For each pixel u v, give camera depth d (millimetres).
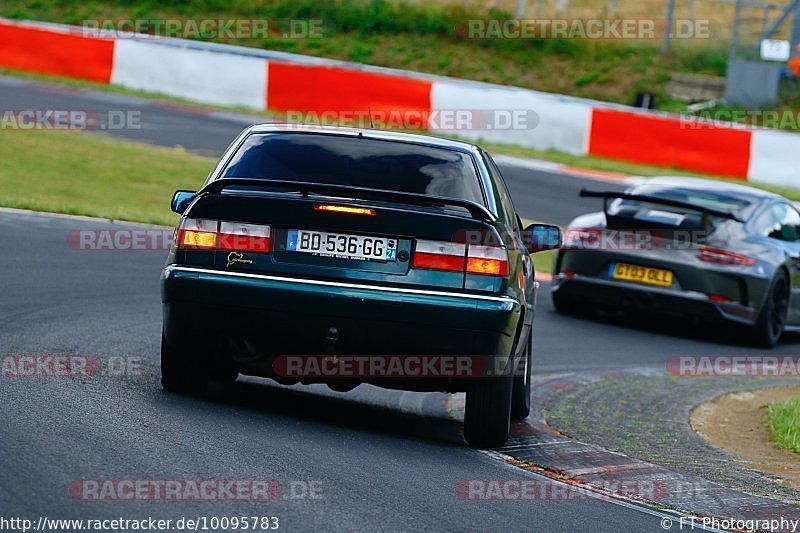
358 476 17922
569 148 79750
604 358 36125
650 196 41344
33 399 20172
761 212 42875
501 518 16703
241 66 81938
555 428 25562
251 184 20406
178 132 70688
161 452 17656
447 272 20344
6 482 15250
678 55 104625
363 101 80125
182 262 20750
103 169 58500
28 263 36719
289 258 20469
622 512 18203
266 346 20703
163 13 108938
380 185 21562
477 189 21938
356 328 20203
